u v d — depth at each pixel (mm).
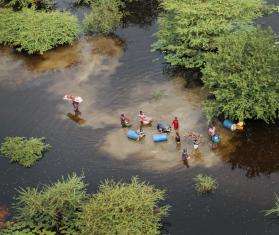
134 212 28234
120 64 43719
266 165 33031
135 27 48969
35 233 29375
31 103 40312
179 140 34906
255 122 36250
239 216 29844
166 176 32750
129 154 34688
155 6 52219
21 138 36344
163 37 44219
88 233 27766
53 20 47031
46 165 34500
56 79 42719
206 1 43469
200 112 37562
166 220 29969
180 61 42219
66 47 46562
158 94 39719
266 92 34375
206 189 31219
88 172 33656
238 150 34188
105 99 39906
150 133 36062
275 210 29406
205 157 33812
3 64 45188
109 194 29344
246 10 42531
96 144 35781
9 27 47312
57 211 29125
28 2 52594
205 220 29797
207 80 36500
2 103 40625
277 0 50562
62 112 39031
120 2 51625
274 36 38062
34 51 45500
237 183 31875
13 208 31562
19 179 33656
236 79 34281
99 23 47938
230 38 37469
